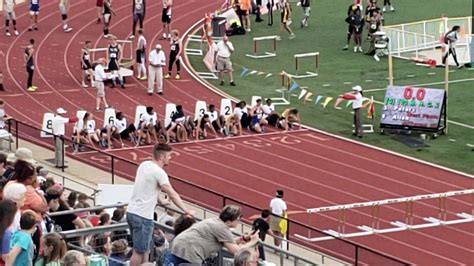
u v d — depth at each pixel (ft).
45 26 217.36
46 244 59.31
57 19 222.69
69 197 94.48
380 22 203.00
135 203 64.85
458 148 156.66
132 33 212.43
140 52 183.21
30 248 58.18
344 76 190.90
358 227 127.13
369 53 203.00
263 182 141.28
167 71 190.19
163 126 154.61
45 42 206.28
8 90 176.14
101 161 136.26
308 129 163.73
